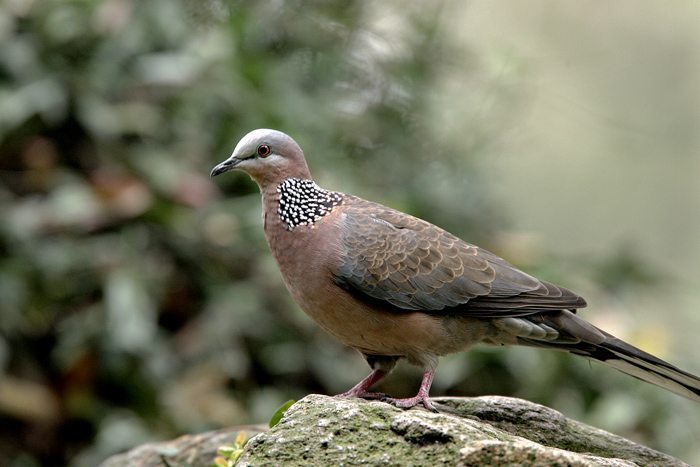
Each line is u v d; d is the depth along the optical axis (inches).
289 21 544.7
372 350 318.0
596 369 490.9
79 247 471.8
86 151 498.3
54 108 488.7
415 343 308.3
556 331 308.3
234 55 513.0
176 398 460.4
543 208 635.5
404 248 309.9
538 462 216.7
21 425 461.4
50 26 497.4
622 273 537.3
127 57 505.7
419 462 226.4
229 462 284.0
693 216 671.1
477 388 492.1
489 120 564.1
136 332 451.2
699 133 661.9
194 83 506.6
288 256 317.7
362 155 544.7
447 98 564.7
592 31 648.4
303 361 484.4
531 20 637.9
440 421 235.5
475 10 629.3
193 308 485.4
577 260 535.8
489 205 576.7
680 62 680.4
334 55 545.3
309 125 510.6
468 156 559.2
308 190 321.4
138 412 462.3
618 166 648.4
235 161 322.0
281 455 234.5
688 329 552.4
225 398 465.4
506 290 307.1
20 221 468.8
